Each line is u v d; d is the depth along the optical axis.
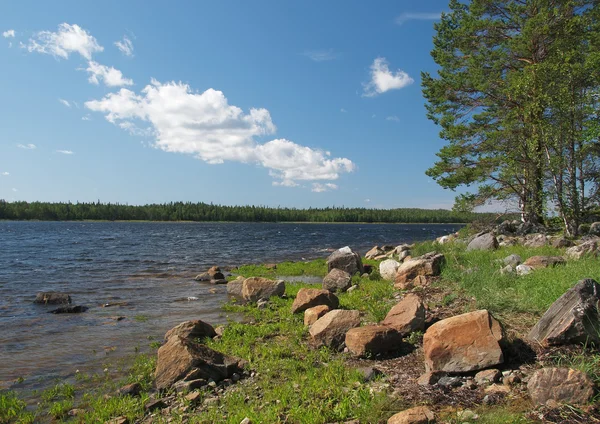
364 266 17.45
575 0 23.48
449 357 5.70
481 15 25.89
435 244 21.91
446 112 27.80
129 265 26.28
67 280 19.75
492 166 24.56
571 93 19.06
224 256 32.50
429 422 4.37
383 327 7.35
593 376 4.78
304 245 45.38
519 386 5.05
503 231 24.66
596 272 8.82
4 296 15.71
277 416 5.10
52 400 6.48
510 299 8.41
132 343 9.48
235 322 10.92
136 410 5.79
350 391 5.59
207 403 5.87
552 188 20.23
